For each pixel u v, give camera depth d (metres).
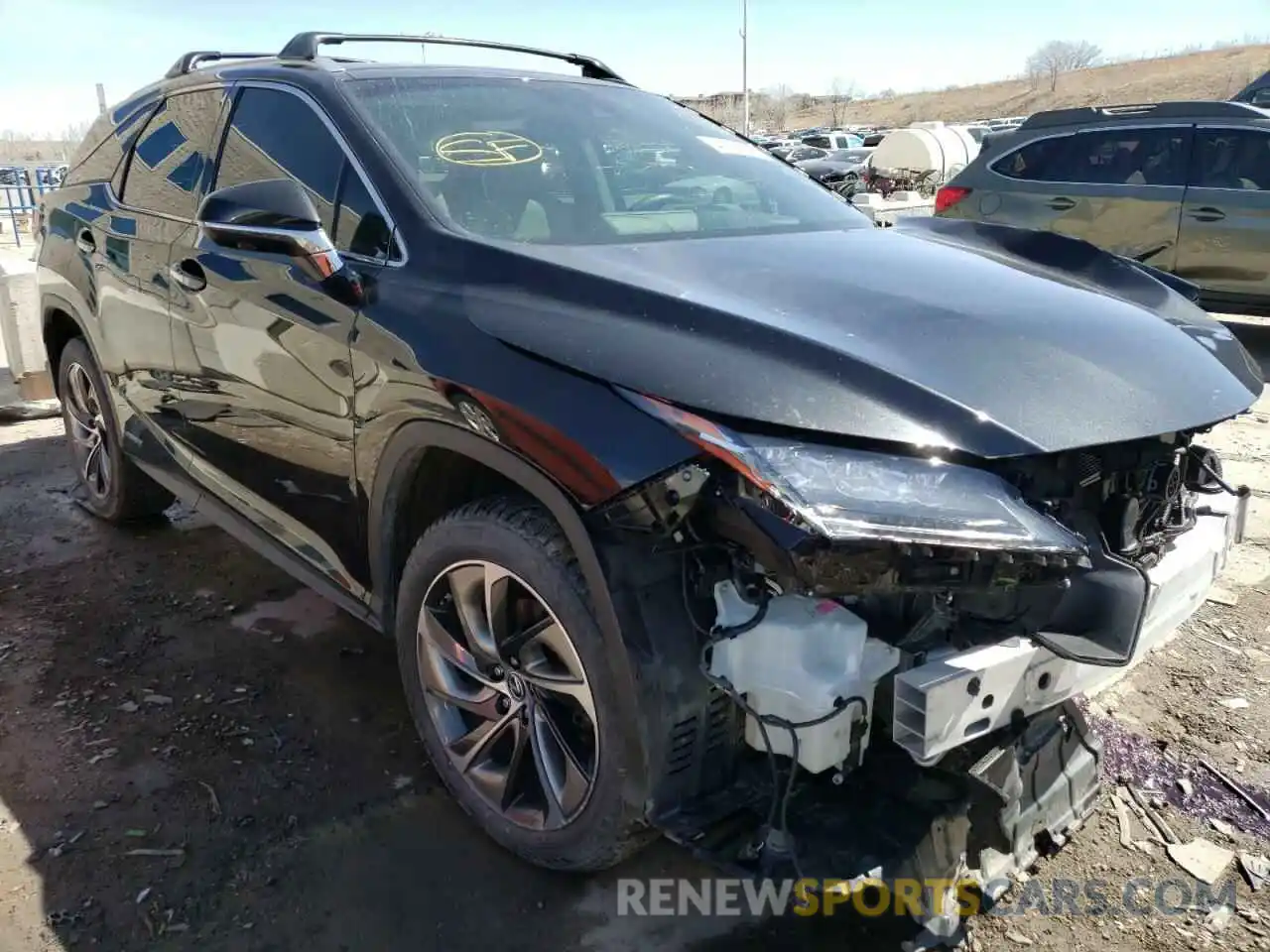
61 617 3.72
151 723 3.06
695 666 2.03
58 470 5.37
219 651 3.50
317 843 2.56
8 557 4.24
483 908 2.37
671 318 2.13
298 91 3.09
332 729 3.05
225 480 3.38
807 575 1.72
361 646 3.54
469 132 2.97
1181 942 2.29
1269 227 7.75
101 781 2.78
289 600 3.89
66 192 4.43
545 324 2.19
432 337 2.32
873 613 2.02
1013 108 85.31
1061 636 2.04
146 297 3.54
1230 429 6.15
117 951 2.22
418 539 2.54
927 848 2.10
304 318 2.71
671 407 1.92
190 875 2.44
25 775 2.80
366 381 2.50
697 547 1.95
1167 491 2.25
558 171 2.97
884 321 2.18
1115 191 8.47
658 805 2.07
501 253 2.41
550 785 2.32
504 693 2.42
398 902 2.38
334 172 2.86
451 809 2.71
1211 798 2.77
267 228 2.54
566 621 2.12
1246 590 4.00
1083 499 2.08
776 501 1.75
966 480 1.86
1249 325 9.50
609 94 3.52
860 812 2.12
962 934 2.27
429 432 2.33
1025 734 2.31
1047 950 2.26
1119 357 2.22
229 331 3.05
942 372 2.01
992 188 9.20
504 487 2.50
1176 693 3.28
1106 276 2.94
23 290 6.20
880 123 90.62
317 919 2.32
